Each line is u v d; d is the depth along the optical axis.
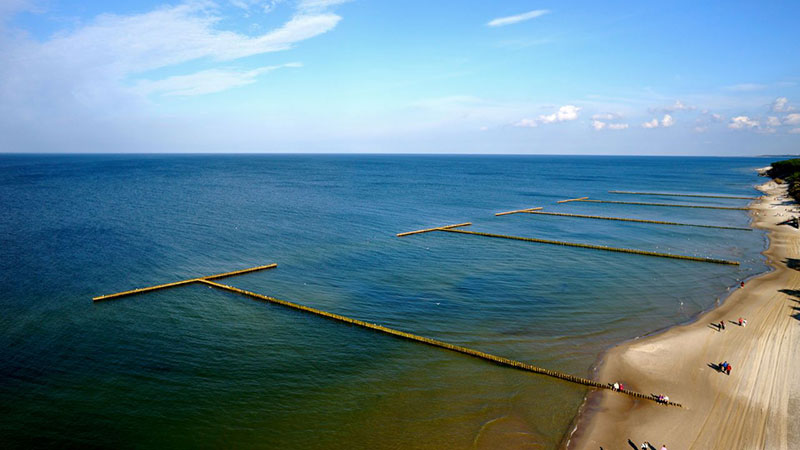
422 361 43.97
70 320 51.81
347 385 39.78
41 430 33.22
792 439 32.09
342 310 56.12
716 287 65.62
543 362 43.53
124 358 43.66
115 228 96.81
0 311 53.59
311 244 88.19
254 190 175.75
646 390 38.69
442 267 74.44
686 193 188.38
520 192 189.25
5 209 116.44
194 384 39.56
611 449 31.62
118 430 33.47
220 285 63.66
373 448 31.91
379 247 87.00
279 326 51.56
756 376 40.44
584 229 109.56
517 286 65.31
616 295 62.06
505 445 32.16
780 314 54.28
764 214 130.12
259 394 38.25
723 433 33.03
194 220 107.88
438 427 34.12
